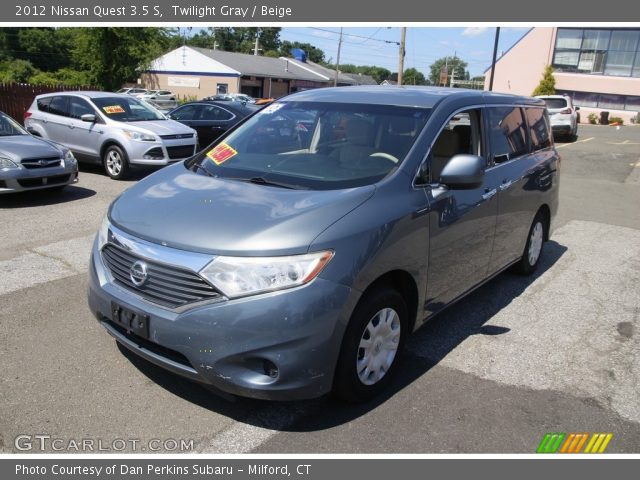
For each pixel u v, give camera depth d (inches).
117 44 1439.5
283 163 149.8
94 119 409.1
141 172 445.1
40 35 2598.4
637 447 123.0
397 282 140.9
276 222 116.5
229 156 158.4
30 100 739.4
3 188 301.1
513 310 195.0
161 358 119.1
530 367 154.8
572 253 271.7
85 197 340.5
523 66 1717.5
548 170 222.5
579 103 1630.2
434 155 150.1
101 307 127.2
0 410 122.4
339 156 147.6
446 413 130.7
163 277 116.0
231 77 2026.3
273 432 121.3
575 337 175.5
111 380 135.8
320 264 112.5
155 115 445.7
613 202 415.5
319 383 115.6
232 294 110.0
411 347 162.7
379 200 129.5
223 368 111.7
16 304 175.9
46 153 317.7
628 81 1552.7
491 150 180.1
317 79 2385.6
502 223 183.8
